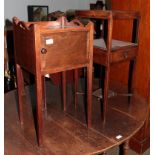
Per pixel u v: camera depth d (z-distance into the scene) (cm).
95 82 236
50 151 128
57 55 123
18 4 281
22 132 148
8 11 275
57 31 118
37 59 115
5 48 255
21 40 127
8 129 151
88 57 136
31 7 289
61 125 155
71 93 210
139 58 208
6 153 126
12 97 203
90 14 158
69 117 166
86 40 133
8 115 170
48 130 149
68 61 128
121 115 171
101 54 160
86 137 142
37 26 110
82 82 234
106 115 171
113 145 134
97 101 194
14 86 266
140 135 215
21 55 132
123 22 215
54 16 270
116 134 146
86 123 158
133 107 185
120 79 234
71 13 315
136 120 164
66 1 322
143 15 196
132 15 169
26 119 164
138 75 213
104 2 295
